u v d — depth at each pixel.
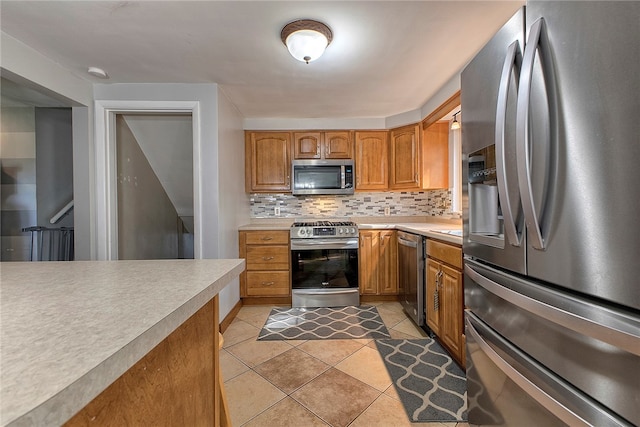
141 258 3.13
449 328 1.89
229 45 1.78
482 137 1.14
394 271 3.09
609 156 0.61
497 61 1.02
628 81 0.57
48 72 1.93
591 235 0.66
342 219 3.64
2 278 0.73
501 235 1.14
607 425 0.63
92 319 0.47
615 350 0.62
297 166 3.28
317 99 2.73
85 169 2.29
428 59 1.97
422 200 3.63
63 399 0.30
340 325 2.54
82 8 1.43
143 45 1.78
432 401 1.53
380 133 3.36
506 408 1.00
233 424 1.37
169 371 0.60
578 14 0.67
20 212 2.76
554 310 0.74
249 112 3.12
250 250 3.04
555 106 0.73
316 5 1.42
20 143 2.76
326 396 1.57
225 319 2.50
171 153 3.17
